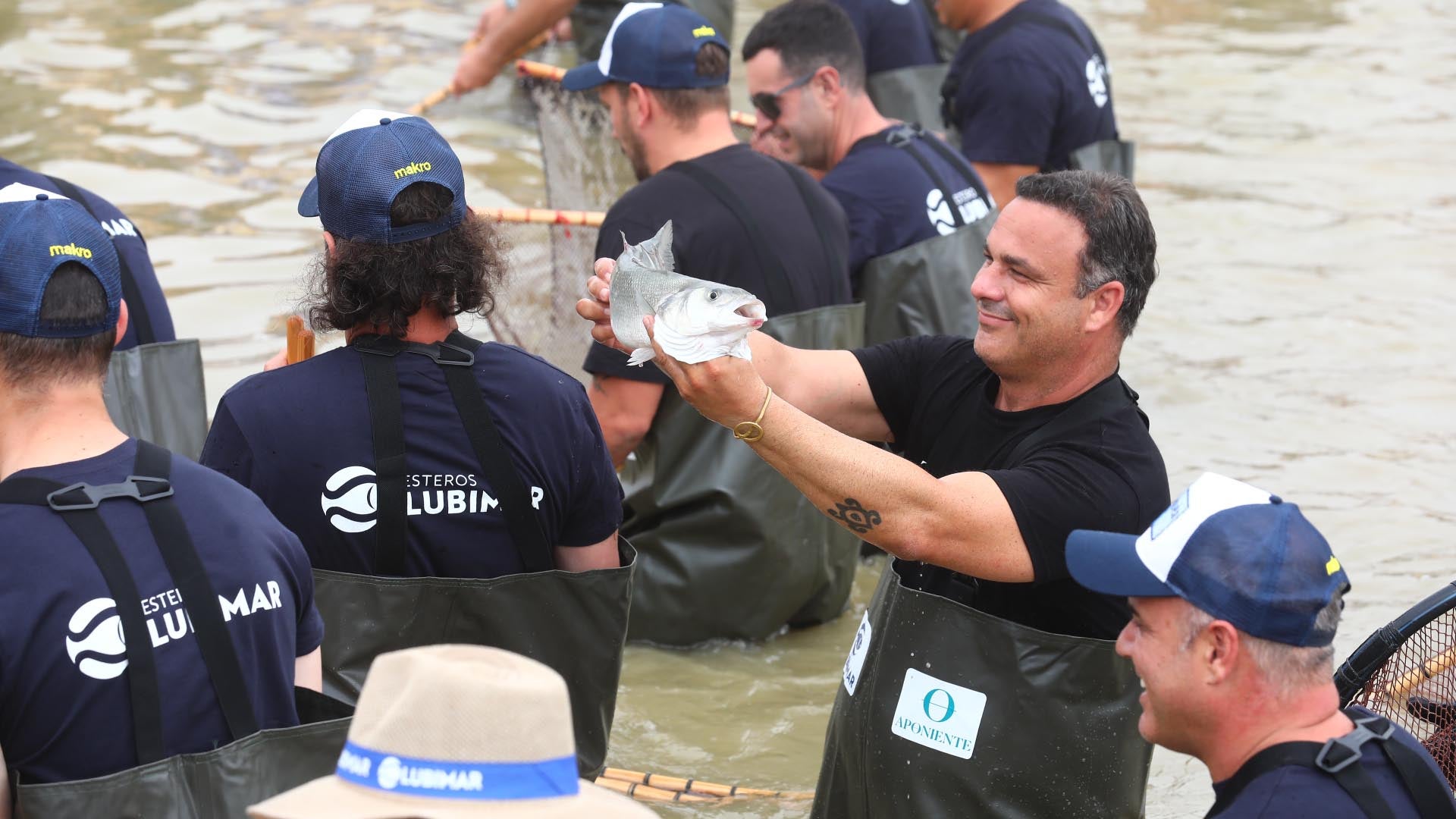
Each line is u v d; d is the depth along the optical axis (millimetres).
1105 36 19422
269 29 17125
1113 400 4414
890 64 11273
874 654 4465
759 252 6465
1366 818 3061
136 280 6230
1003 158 9000
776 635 7203
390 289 4059
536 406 4266
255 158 13016
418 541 4215
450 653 2613
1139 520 4273
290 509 4156
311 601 3725
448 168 4121
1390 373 9953
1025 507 4145
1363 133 15500
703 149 6703
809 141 8047
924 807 4332
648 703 6535
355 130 4121
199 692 3348
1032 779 4246
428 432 4168
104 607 3242
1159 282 11523
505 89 14789
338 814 2473
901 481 4000
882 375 4938
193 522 3404
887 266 7691
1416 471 8516
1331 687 3250
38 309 3291
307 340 4699
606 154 9570
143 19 17297
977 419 4629
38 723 3238
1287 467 8547
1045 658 4203
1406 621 4117
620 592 4438
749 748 6199
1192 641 3244
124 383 5992
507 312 7301
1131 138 15109
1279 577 3164
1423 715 4270
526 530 4281
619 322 4066
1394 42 19406
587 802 2566
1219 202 13312
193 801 3311
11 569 3197
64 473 3318
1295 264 11930
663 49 6555
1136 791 4430
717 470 6777
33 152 12773
